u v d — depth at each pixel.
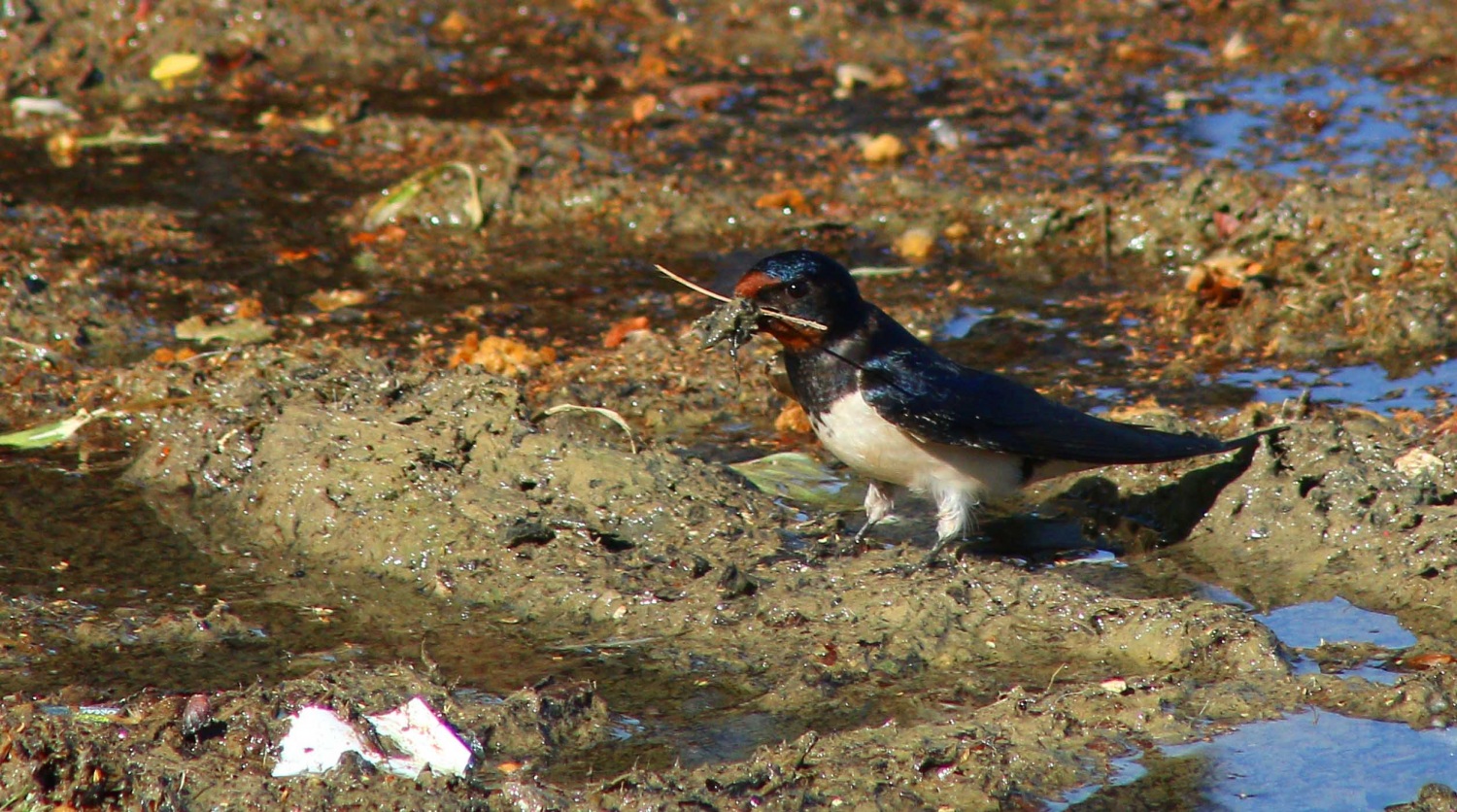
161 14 22.52
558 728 8.56
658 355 14.02
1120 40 23.19
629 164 18.78
